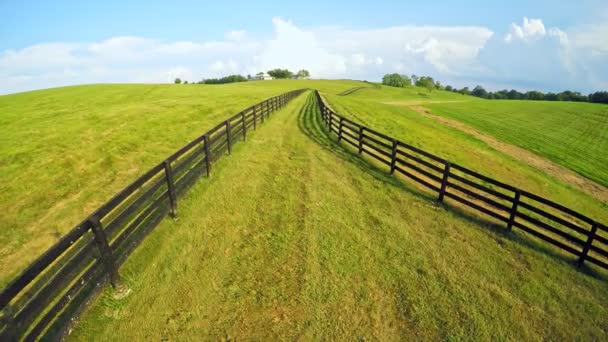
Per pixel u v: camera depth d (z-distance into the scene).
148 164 10.93
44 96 35.84
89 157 11.04
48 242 6.45
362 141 12.81
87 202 8.15
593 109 65.00
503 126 38.94
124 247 5.68
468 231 7.48
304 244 6.31
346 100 41.62
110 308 4.48
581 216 6.51
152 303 4.64
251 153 11.98
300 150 12.93
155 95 36.97
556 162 23.77
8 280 5.32
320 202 8.25
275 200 8.19
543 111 59.25
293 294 4.99
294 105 29.64
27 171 9.70
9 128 15.97
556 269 6.41
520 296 5.46
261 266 5.59
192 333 4.22
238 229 6.71
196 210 7.34
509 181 16.38
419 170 9.62
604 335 4.84
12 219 7.15
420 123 32.34
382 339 4.36
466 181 8.34
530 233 7.36
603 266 6.34
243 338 4.21
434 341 4.40
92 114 18.75
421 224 7.60
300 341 4.23
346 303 4.89
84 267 4.99
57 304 3.79
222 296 4.87
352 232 6.91
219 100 30.12
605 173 22.14
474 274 5.89
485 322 4.80
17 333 3.17
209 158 9.41
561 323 4.98
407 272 5.74
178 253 5.78
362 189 9.41
